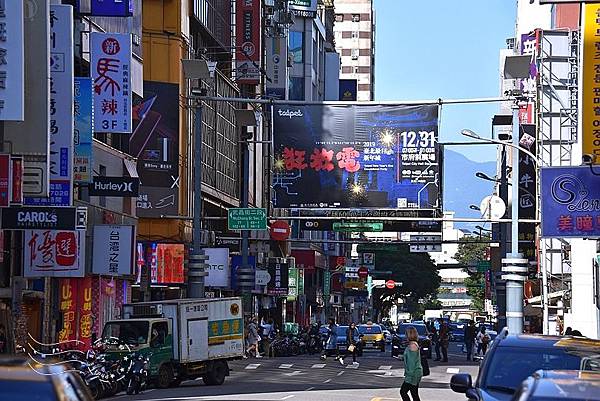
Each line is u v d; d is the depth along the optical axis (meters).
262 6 81.19
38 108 28.61
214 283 57.72
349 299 141.50
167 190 56.69
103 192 38.12
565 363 14.48
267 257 79.94
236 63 76.12
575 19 71.31
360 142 42.53
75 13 39.81
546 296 58.09
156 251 53.88
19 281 37.09
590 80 34.50
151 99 57.00
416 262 150.50
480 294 164.25
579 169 35.50
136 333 33.78
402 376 42.84
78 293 43.16
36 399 7.75
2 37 26.14
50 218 29.86
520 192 58.94
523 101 42.16
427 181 42.25
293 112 42.75
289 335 67.31
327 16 129.12
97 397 29.98
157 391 33.25
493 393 13.98
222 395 31.22
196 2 62.44
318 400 29.48
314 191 42.72
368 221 45.25
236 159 76.06
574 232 35.50
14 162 27.62
